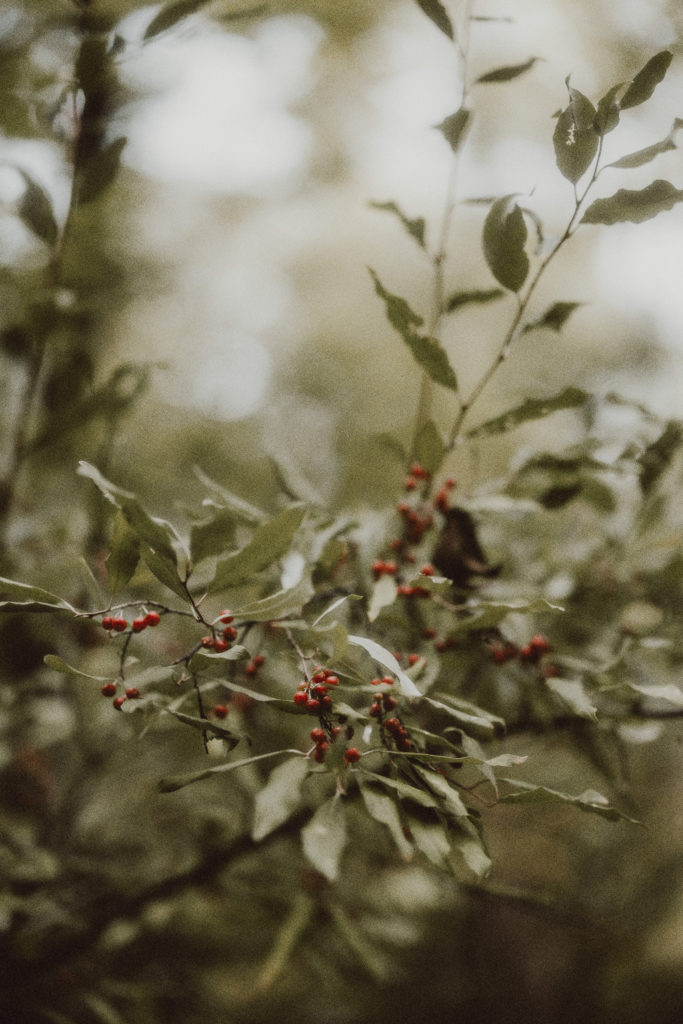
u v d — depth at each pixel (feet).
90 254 5.02
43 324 3.96
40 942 4.10
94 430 4.53
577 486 3.74
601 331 8.57
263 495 5.44
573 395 3.48
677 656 3.96
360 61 6.78
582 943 5.93
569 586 3.93
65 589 4.03
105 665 4.24
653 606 4.05
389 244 9.56
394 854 4.31
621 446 3.81
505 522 4.10
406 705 3.32
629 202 3.29
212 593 3.15
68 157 3.75
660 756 6.36
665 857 6.39
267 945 4.53
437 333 3.62
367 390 9.05
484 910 5.23
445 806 3.07
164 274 6.03
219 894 4.36
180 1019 4.43
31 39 3.73
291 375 9.36
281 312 10.14
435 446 3.57
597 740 3.97
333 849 3.15
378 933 4.50
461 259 9.36
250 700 3.92
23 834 4.12
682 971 6.30
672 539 3.99
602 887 6.10
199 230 9.34
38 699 4.15
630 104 3.22
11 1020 3.93
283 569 3.37
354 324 9.39
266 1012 5.74
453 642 3.60
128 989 4.20
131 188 6.23
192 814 4.50
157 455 7.00
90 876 4.32
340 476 5.39
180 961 4.35
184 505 3.63
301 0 5.02
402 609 3.60
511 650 3.70
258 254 9.87
